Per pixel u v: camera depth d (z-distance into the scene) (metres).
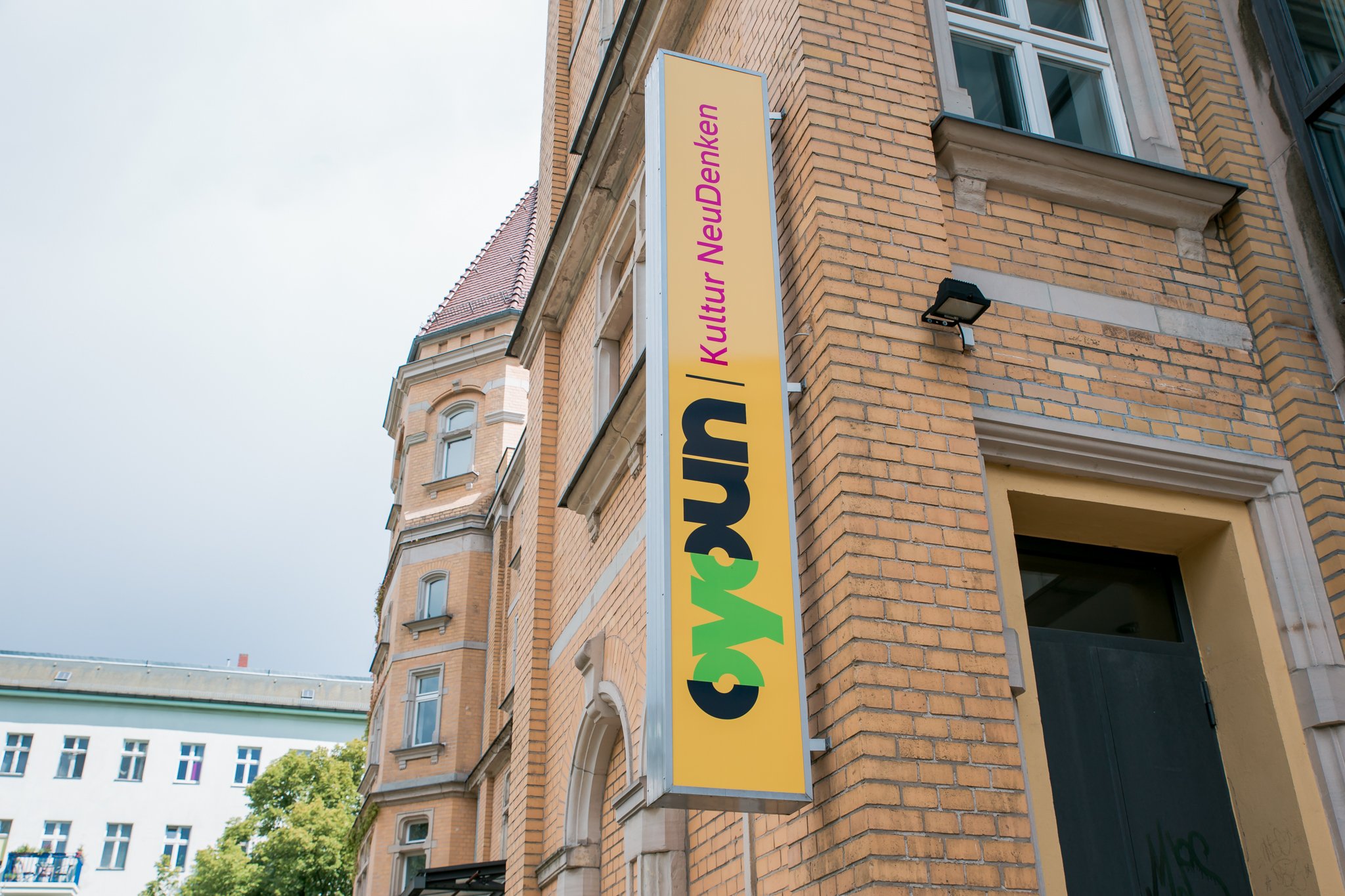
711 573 4.86
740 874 5.91
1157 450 5.74
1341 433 6.02
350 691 57.44
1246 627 5.67
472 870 12.45
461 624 24.38
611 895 8.30
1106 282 6.17
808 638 5.02
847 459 4.99
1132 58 7.19
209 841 51.62
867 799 4.34
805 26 6.09
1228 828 5.46
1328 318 6.23
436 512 25.95
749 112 6.05
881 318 5.39
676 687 4.58
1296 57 6.59
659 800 4.46
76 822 50.03
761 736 4.57
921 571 4.86
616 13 12.56
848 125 5.88
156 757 52.41
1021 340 5.81
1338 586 5.59
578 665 9.05
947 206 6.04
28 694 51.31
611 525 9.05
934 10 6.66
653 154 5.80
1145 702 5.66
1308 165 6.38
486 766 21.20
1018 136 6.14
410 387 27.89
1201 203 6.49
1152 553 6.11
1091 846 5.19
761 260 5.66
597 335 10.43
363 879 24.72
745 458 5.14
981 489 5.17
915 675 4.64
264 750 54.19
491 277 29.50
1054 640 5.68
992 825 4.45
